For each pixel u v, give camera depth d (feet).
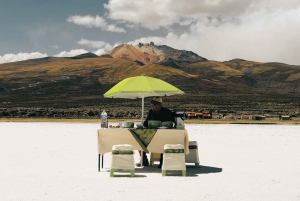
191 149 36.83
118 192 25.80
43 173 33.27
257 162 40.40
